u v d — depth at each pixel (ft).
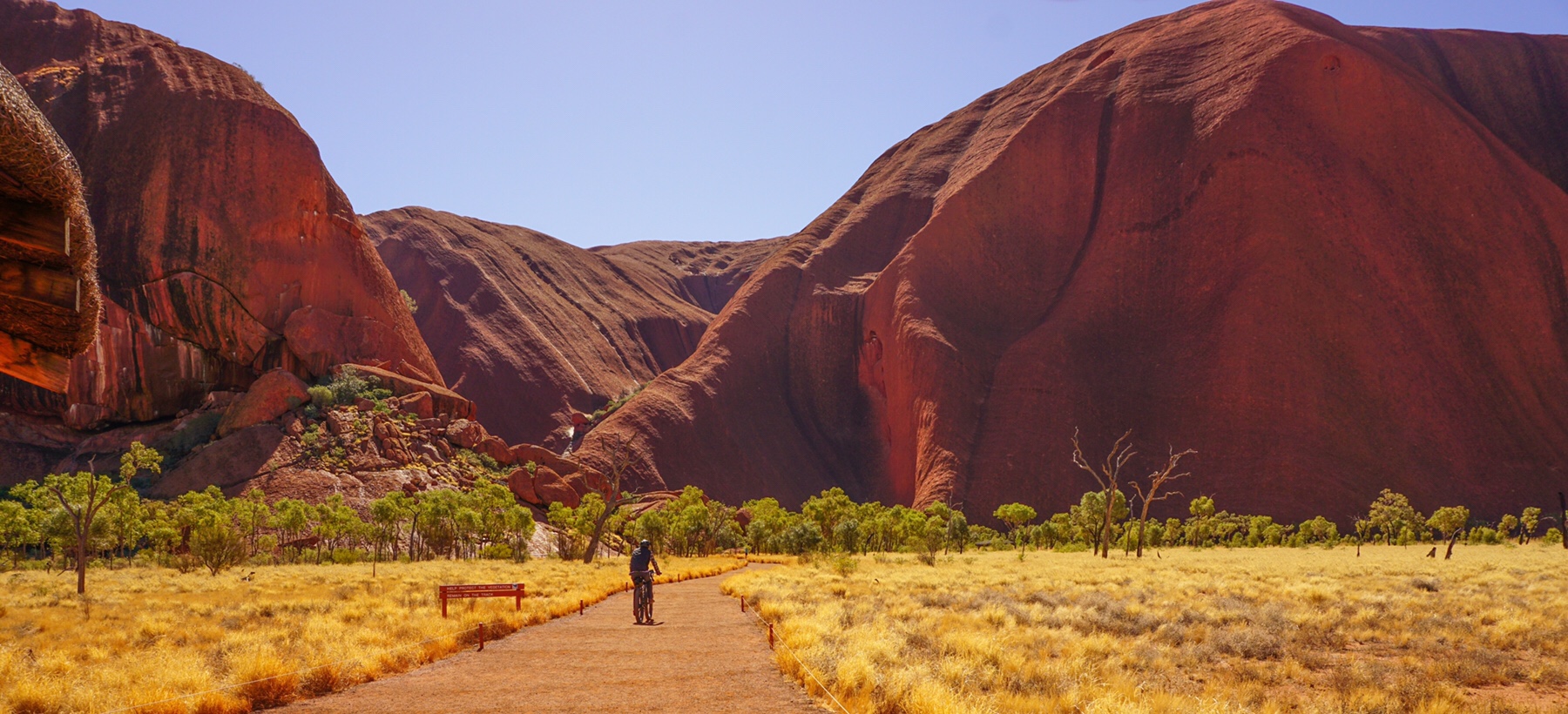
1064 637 48.24
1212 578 103.96
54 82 479.41
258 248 459.73
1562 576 102.01
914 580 100.22
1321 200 520.01
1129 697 31.81
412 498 280.10
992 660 39.52
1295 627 55.31
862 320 640.17
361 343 475.72
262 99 501.56
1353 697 33.12
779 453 602.85
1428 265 506.89
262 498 270.26
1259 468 446.19
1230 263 521.24
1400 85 550.36
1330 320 485.97
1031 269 599.16
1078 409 502.79
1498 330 494.18
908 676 30.71
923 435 526.98
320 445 368.68
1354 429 453.17
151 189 452.35
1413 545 305.73
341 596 87.51
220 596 96.32
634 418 559.79
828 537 298.76
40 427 404.98
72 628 62.49
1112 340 535.60
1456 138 539.70
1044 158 625.00
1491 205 524.11
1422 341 486.79
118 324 425.28
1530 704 35.17
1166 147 582.35
